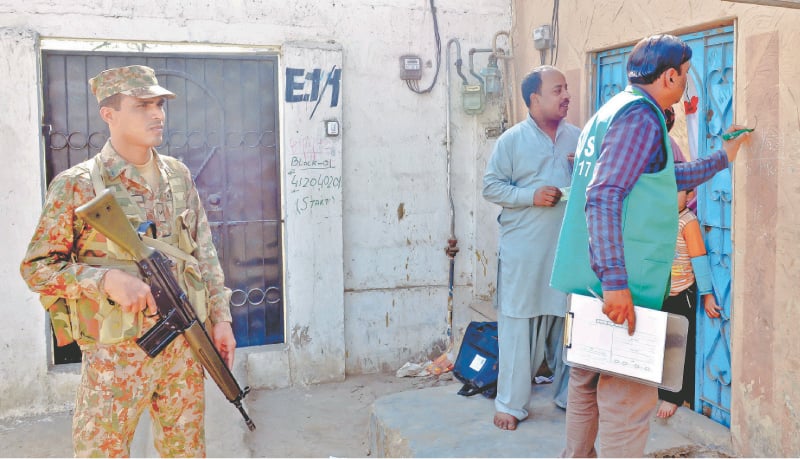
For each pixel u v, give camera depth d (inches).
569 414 102.0
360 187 212.7
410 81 214.4
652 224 87.3
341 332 209.5
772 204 121.9
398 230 217.0
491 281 223.6
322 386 206.7
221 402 181.0
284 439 170.4
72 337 95.2
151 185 101.6
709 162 107.4
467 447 130.1
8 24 179.2
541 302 135.3
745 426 129.3
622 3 159.0
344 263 213.0
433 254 220.2
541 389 159.2
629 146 85.4
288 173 201.8
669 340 83.9
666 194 87.6
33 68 179.2
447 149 218.7
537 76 134.1
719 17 131.1
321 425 178.9
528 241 134.0
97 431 93.8
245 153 205.5
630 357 86.0
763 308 124.6
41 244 93.2
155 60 196.2
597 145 91.1
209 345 100.2
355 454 161.8
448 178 219.3
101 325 92.9
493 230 223.1
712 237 141.4
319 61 201.3
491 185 136.3
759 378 126.0
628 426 90.4
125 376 94.7
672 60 89.3
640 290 87.7
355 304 214.7
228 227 205.6
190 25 192.5
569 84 182.5
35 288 92.7
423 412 149.1
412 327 219.9
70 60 189.6
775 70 119.8
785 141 118.4
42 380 185.0
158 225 100.4
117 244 92.9
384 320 217.5
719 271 139.7
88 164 97.1
